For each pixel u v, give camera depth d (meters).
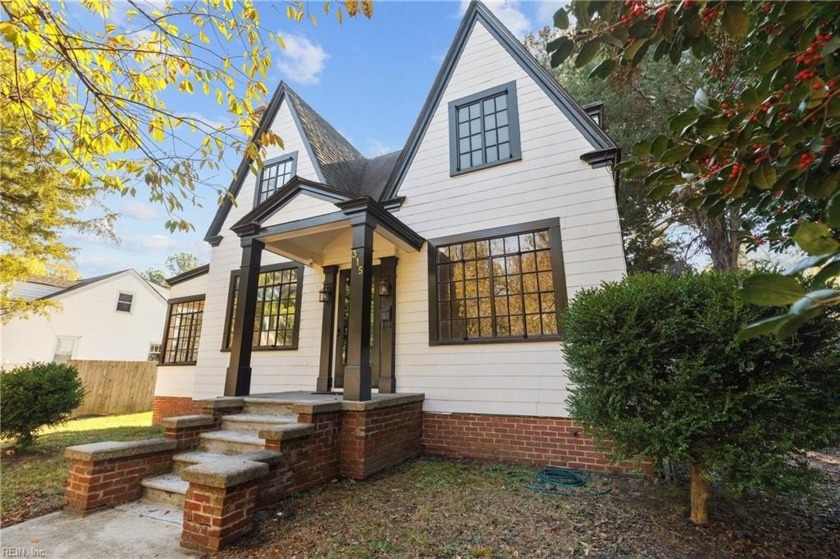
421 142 7.15
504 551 2.78
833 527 3.16
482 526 3.17
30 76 2.84
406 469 4.88
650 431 2.93
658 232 10.78
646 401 3.06
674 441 2.88
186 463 4.15
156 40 2.94
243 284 5.97
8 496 3.94
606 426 3.20
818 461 5.36
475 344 5.86
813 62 1.37
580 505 3.62
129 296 19.19
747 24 1.43
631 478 4.44
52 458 5.50
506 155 6.50
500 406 5.53
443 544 2.88
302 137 8.54
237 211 9.10
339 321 7.24
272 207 6.13
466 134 6.90
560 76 10.65
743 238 3.22
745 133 1.58
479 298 6.14
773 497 3.67
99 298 18.03
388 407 5.08
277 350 7.70
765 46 1.79
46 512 3.58
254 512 3.44
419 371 6.14
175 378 9.49
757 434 2.65
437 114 7.14
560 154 6.01
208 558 2.75
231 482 2.94
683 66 8.06
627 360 3.14
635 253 11.12
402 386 6.21
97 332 17.80
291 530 3.13
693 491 3.27
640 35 1.65
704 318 2.89
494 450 5.42
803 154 1.55
